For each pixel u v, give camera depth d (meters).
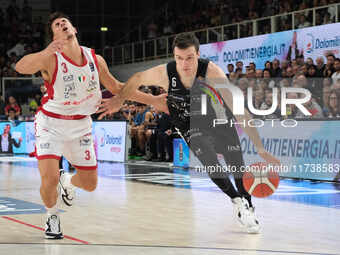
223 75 4.24
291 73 10.41
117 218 4.97
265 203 5.91
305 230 4.33
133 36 20.75
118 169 10.52
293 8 14.22
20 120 15.47
